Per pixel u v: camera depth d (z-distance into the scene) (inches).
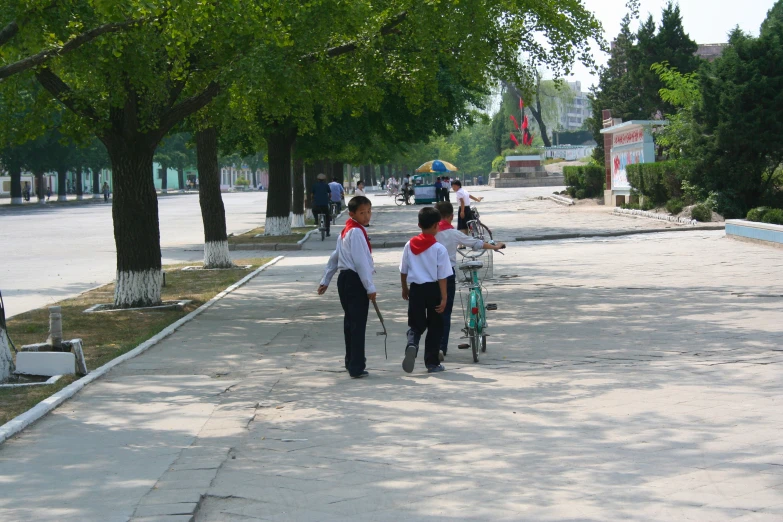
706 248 878.4
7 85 539.8
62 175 3368.6
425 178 2839.6
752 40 1164.5
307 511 210.1
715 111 1168.2
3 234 1505.9
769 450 244.8
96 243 1275.8
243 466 246.5
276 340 461.1
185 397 333.1
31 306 639.1
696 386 326.3
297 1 532.7
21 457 255.8
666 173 1318.9
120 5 404.8
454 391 332.5
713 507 202.8
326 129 1208.8
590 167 1951.3
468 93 1219.9
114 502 214.8
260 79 519.2
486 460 245.1
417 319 369.7
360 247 364.8
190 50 555.8
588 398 313.4
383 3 611.8
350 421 293.1
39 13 434.3
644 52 1804.9
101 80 526.3
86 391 344.8
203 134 860.0
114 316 563.8
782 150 1139.9
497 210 1859.0
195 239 1344.7
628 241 1012.5
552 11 643.5
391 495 219.0
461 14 579.8
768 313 487.8
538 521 197.9
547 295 598.2
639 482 221.9
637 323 474.0
